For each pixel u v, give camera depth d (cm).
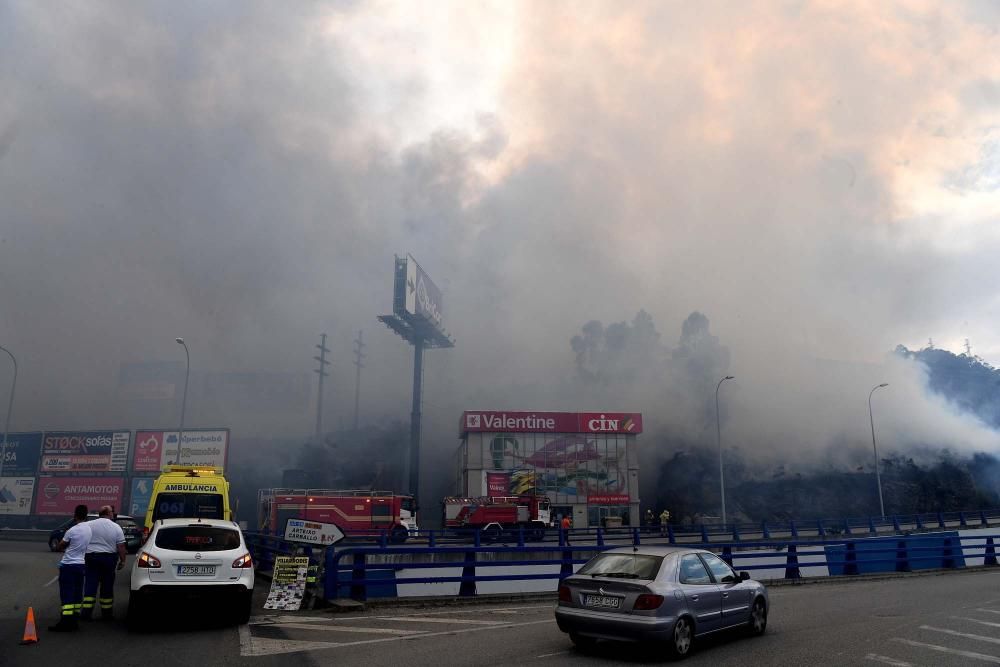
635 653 996
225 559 1189
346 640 1105
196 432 5825
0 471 4744
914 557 2462
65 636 1093
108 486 5872
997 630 1182
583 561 1756
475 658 962
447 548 1628
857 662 925
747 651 1009
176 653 983
